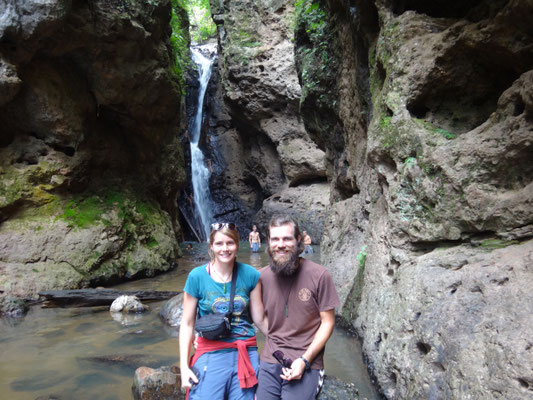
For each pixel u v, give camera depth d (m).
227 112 24.58
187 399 2.76
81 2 9.01
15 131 9.40
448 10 5.02
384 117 4.76
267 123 20.81
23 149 9.45
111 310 7.49
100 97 10.62
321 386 2.82
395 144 4.41
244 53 20.09
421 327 3.12
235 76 20.41
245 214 23.22
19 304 7.49
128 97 11.01
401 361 3.31
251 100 20.44
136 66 10.68
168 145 14.16
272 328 2.93
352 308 5.87
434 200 3.84
